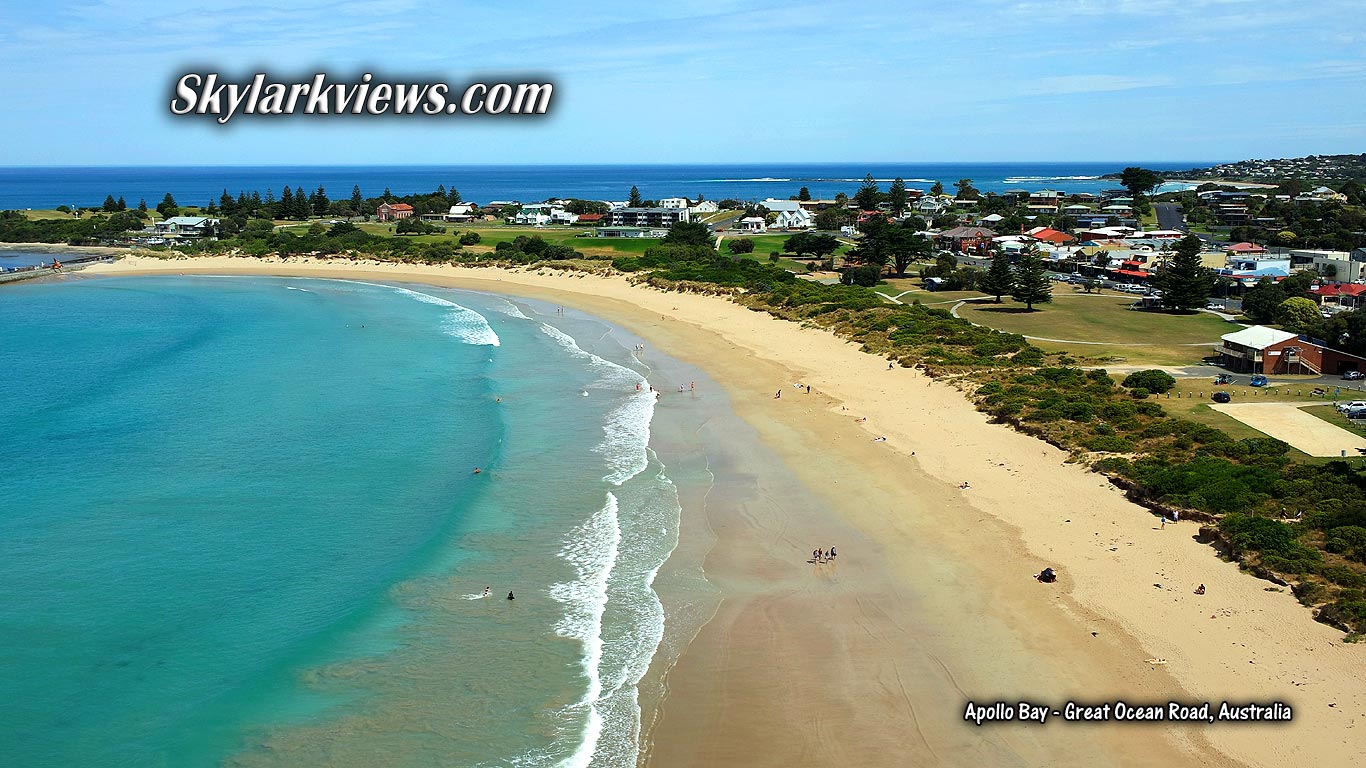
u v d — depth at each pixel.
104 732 27.28
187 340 88.62
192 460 51.56
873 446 53.38
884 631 33.03
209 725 27.70
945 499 45.16
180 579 36.97
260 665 30.94
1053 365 72.06
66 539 40.47
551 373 73.38
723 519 43.44
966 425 57.09
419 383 70.00
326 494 46.44
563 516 43.75
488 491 46.84
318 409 62.38
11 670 30.25
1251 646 31.08
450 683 29.97
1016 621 33.41
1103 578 36.34
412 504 45.19
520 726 27.70
